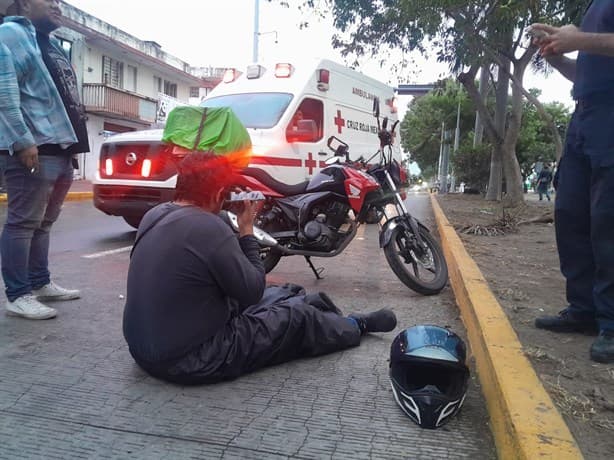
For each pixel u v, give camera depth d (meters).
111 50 23.02
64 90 3.95
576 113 3.08
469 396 2.78
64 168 3.99
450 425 2.47
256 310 3.08
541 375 2.62
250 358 2.90
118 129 24.44
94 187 7.24
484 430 2.44
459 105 31.22
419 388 2.56
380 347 3.44
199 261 2.69
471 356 3.37
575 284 3.22
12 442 2.26
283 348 3.04
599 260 2.86
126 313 2.80
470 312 3.73
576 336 3.24
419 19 9.85
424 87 20.81
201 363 2.75
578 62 3.01
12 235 3.75
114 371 2.98
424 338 2.56
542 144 37.78
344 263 6.39
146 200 6.79
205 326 2.74
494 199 16.95
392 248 4.72
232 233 2.84
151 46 25.67
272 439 2.32
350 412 2.57
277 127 7.52
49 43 3.96
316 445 2.28
